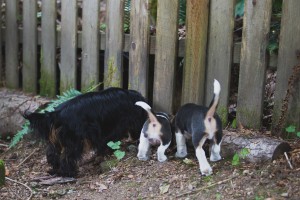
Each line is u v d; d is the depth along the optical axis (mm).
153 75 3551
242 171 2908
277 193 2723
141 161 3135
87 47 3586
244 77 3152
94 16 3531
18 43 3869
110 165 3166
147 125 3066
